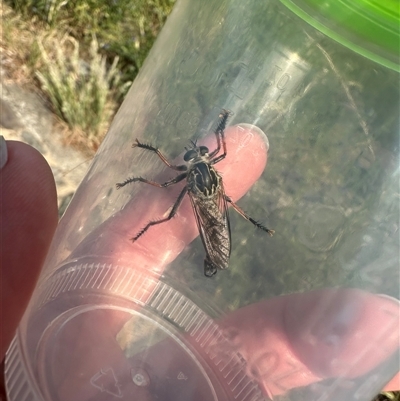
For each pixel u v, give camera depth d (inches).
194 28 3.3
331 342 3.4
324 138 3.2
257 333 3.6
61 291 3.3
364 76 3.0
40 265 3.0
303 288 3.5
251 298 3.6
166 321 3.5
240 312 3.6
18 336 3.1
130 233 3.5
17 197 2.9
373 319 3.3
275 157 3.4
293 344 3.5
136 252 3.6
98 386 3.2
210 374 3.5
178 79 3.3
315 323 3.4
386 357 3.3
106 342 3.4
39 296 3.3
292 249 3.5
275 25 3.1
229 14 3.2
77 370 3.2
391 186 3.2
